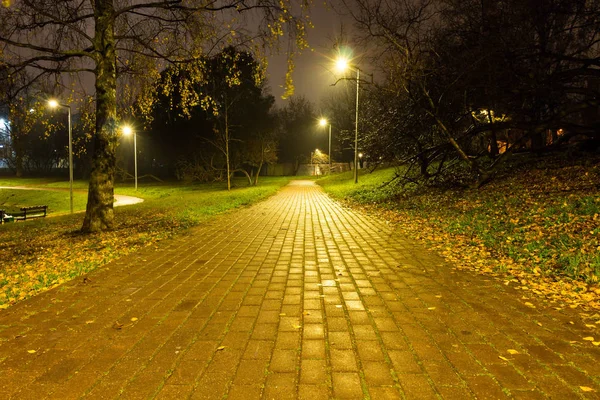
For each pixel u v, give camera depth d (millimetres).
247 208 17766
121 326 4293
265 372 3311
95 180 11789
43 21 10734
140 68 13094
